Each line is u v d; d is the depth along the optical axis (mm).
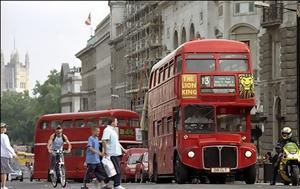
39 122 58312
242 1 71250
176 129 33625
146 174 47000
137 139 53688
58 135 33562
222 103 32781
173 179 39938
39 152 58094
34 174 58562
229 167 32500
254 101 32969
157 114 38750
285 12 59969
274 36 62031
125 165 50625
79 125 55156
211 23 77688
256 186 29484
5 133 28984
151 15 100875
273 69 62500
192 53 33062
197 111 32719
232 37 71625
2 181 28922
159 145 38062
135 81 111812
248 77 33031
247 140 32906
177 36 92125
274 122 62000
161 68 38000
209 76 32906
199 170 32719
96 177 27781
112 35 133250
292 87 59125
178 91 33125
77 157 55000
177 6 91250
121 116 53281
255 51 70375
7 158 28781
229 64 33094
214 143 32406
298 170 29547
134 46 111688
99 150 27781
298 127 49406
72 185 39531
